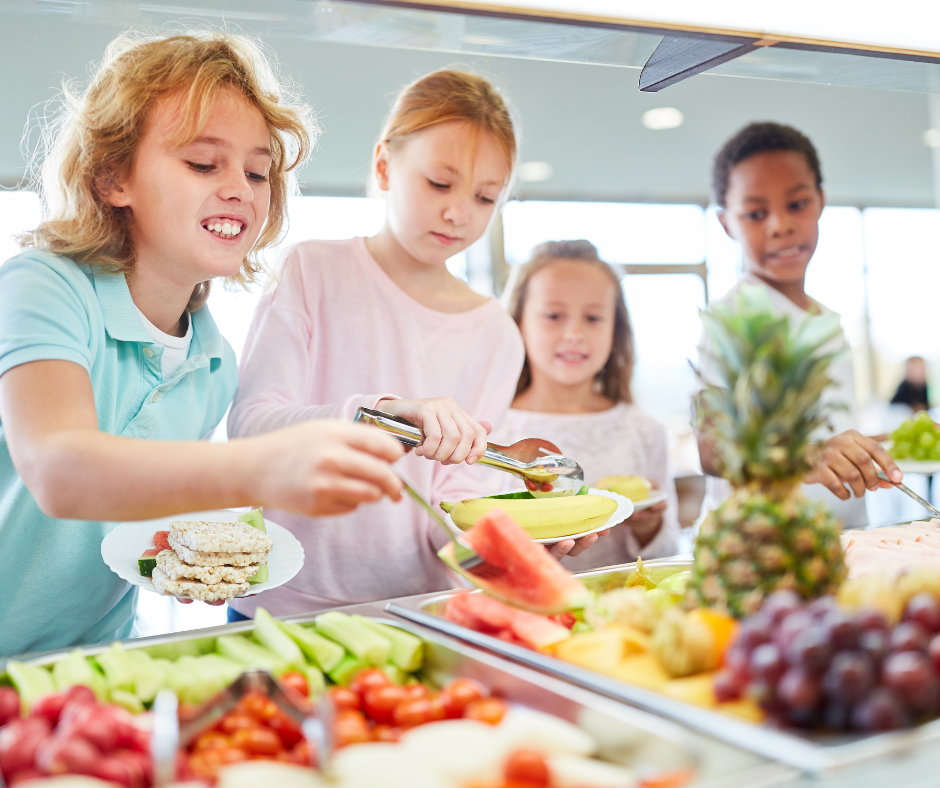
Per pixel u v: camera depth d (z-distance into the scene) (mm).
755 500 919
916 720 716
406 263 2061
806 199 3305
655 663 872
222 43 1392
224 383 1622
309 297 1967
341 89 4781
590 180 6172
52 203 1432
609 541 2652
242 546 1204
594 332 3170
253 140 1360
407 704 835
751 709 760
